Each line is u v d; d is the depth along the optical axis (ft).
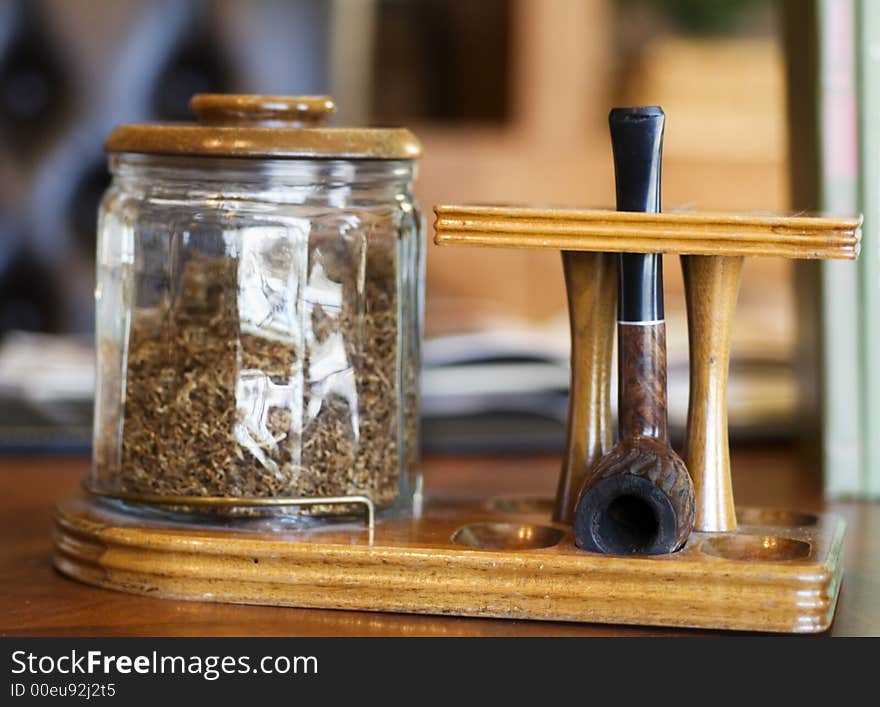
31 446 3.99
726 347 2.43
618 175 2.24
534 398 4.25
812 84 3.24
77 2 5.63
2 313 5.75
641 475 2.20
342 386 2.43
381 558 2.24
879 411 3.23
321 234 2.41
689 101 7.33
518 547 2.47
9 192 5.68
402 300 2.56
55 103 5.68
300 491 2.41
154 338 2.47
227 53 5.83
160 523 2.45
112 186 2.69
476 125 7.99
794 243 2.18
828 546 2.30
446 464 3.77
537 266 6.34
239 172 2.42
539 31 7.62
